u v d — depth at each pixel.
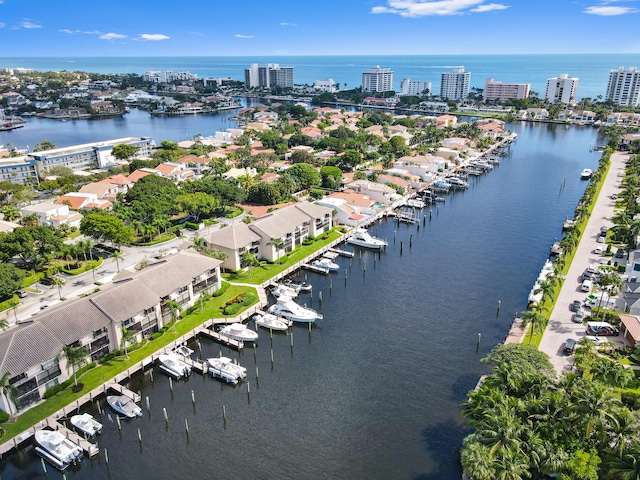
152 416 69.88
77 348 74.25
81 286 103.69
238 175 190.50
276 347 86.44
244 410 70.88
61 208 141.12
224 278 109.56
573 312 91.50
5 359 66.12
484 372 78.06
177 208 140.50
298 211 131.25
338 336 89.50
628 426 52.22
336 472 59.75
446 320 94.06
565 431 54.03
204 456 62.69
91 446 63.00
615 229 127.62
